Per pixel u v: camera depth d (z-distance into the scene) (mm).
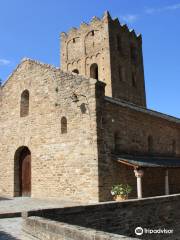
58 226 8289
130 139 22031
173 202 15531
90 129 19062
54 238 8414
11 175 23625
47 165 21266
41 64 22969
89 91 19484
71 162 19828
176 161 25047
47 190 20984
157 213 14375
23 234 10016
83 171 19062
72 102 20375
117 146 20625
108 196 18672
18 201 20031
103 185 18484
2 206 17547
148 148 24344
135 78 40125
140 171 18297
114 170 19438
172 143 27875
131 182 20594
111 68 35469
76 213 11219
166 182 20844
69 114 20453
